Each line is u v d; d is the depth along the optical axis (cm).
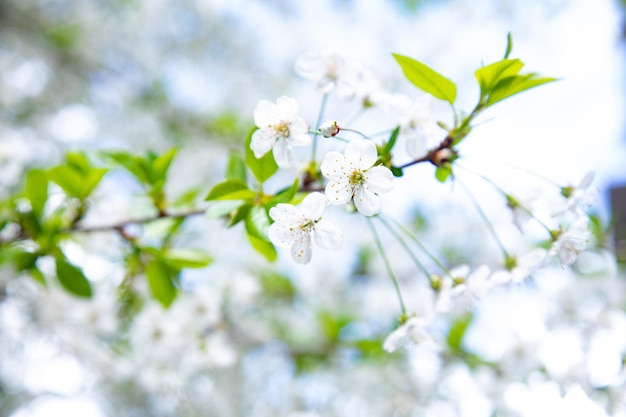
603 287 65
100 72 105
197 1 107
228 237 81
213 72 110
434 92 41
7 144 57
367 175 38
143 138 104
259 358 77
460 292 42
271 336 73
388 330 71
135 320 54
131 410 75
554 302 64
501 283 43
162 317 53
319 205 39
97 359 57
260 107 40
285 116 40
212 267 66
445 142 41
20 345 67
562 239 42
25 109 97
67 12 104
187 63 110
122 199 53
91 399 73
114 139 104
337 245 39
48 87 101
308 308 78
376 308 76
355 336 72
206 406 75
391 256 82
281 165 40
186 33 110
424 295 72
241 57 111
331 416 74
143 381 55
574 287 65
